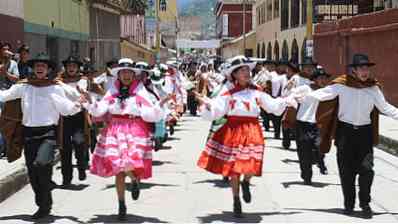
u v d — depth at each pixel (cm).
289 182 1115
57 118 853
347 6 3525
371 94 852
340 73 2972
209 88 2038
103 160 808
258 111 836
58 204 944
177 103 1734
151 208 918
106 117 834
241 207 866
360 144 856
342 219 848
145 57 6022
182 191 1040
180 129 2053
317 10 3556
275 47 5159
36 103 838
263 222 833
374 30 2466
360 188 866
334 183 1107
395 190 1066
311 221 838
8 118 855
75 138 1085
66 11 2814
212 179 1146
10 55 1261
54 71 884
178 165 1303
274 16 5209
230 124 831
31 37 2255
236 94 831
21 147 864
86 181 1123
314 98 866
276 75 1572
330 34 3109
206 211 899
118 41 3994
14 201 975
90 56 3403
